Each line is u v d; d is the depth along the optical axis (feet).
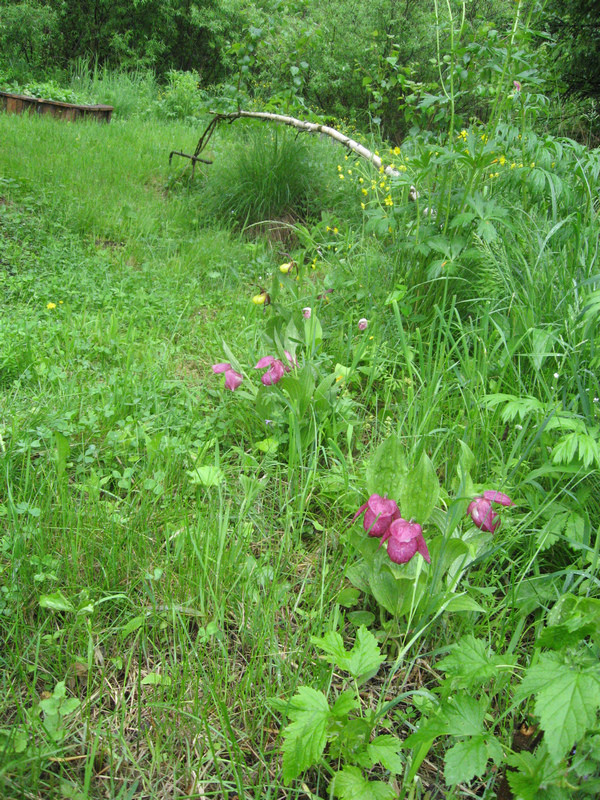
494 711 5.66
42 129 27.27
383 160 18.40
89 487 7.46
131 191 21.39
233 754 5.02
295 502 8.25
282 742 5.38
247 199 20.02
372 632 6.52
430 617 6.37
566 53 28.17
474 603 6.18
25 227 16.58
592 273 10.55
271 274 16.35
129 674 5.94
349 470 8.79
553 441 8.13
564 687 3.78
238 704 5.67
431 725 4.46
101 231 17.95
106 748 5.26
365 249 15.62
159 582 6.79
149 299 13.82
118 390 10.11
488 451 8.47
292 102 20.84
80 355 11.40
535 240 11.82
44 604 5.89
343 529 7.84
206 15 63.41
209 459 8.98
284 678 5.88
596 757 4.12
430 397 9.46
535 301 10.48
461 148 12.74
